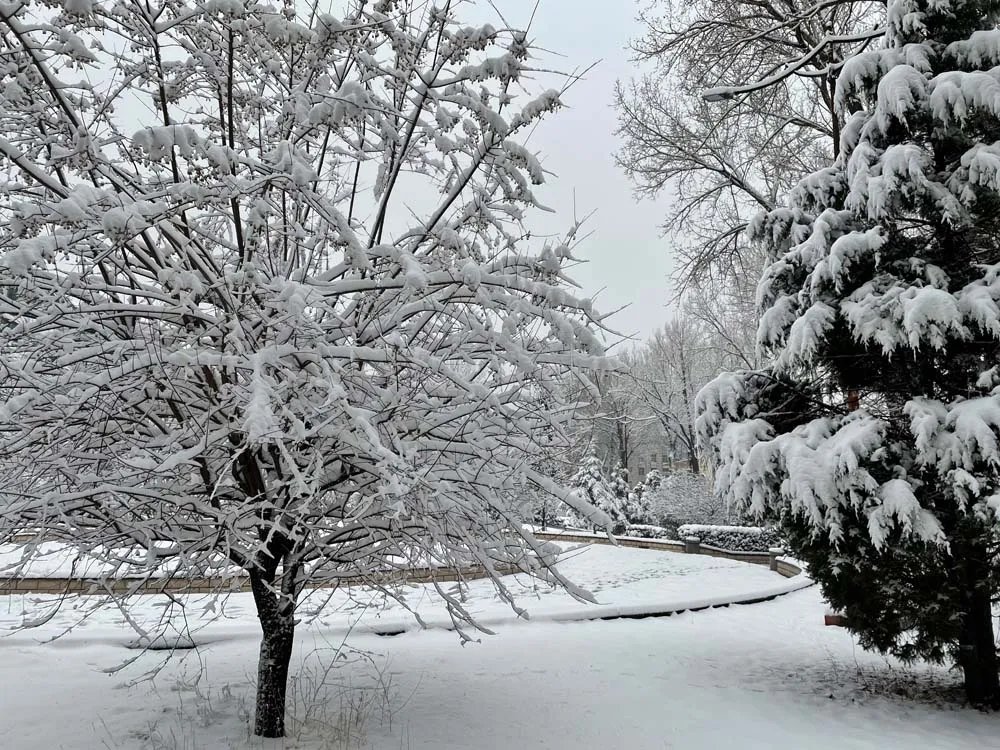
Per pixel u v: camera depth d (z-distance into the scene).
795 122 15.75
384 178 5.82
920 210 7.00
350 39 4.56
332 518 5.34
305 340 4.40
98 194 3.83
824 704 6.71
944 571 6.49
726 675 7.75
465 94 4.63
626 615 11.12
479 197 4.93
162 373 4.17
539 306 4.79
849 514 6.52
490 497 4.82
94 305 4.32
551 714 6.25
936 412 6.43
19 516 4.32
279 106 5.32
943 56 7.02
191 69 5.27
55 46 4.28
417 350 4.34
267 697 5.33
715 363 36.44
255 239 4.79
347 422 4.55
